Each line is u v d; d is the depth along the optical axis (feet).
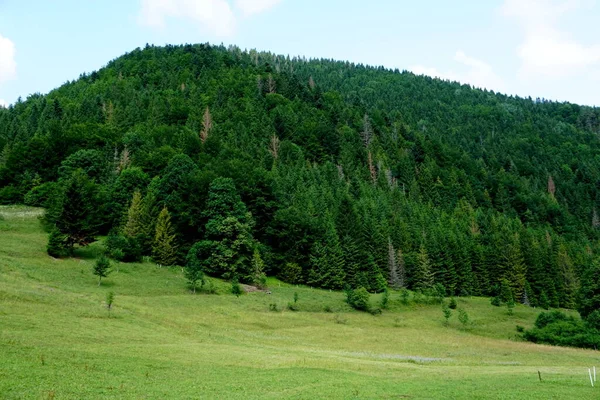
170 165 366.63
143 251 307.99
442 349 196.65
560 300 413.39
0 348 94.94
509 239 453.17
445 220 494.18
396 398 86.33
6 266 208.74
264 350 146.00
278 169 480.23
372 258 358.64
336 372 111.75
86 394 73.97
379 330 231.91
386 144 650.84
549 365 169.99
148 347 121.80
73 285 209.97
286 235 351.46
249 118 586.04
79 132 466.70
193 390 83.76
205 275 291.58
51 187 380.58
